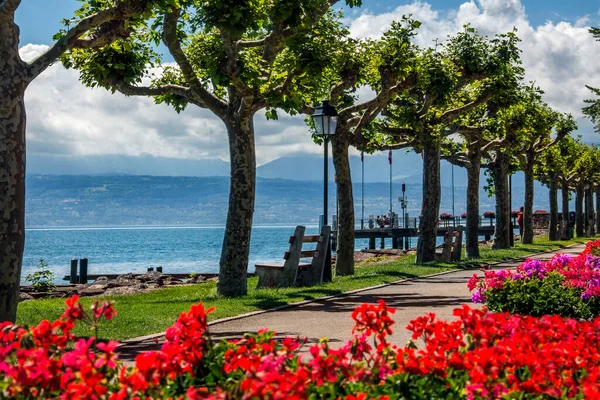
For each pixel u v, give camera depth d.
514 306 12.34
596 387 4.43
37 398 4.12
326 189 21.34
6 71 10.73
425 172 30.27
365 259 45.03
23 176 10.95
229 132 18.14
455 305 14.47
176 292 20.75
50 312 14.55
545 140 50.19
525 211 49.47
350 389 4.45
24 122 10.99
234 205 18.06
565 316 12.07
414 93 28.83
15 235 10.84
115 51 18.94
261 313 13.89
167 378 4.80
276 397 3.36
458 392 4.59
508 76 29.67
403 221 62.09
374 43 23.95
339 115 25.11
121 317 13.06
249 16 15.82
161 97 20.50
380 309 5.31
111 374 4.68
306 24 16.88
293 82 18.36
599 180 74.06
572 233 64.81
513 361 4.86
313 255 20.89
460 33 28.45
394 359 5.04
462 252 39.44
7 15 10.41
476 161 36.16
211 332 11.40
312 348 4.41
